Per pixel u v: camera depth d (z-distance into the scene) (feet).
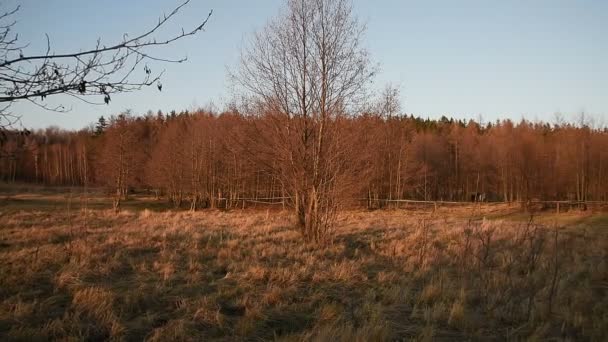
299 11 42.47
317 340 16.30
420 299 22.65
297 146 42.57
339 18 42.63
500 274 26.94
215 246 36.01
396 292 23.34
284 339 16.93
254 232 44.98
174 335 17.12
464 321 19.45
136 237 38.60
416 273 27.89
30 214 62.64
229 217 67.92
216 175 130.31
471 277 26.08
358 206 103.65
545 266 28.89
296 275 26.25
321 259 32.48
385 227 55.67
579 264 30.53
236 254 32.24
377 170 106.11
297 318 20.11
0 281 23.04
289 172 44.50
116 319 18.13
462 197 171.73
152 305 20.74
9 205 89.97
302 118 42.65
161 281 24.52
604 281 27.45
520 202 119.55
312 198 39.93
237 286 23.68
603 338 17.92
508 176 146.51
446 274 27.58
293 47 42.88
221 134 114.32
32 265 26.35
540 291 23.59
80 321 18.12
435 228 52.54
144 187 172.24
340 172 40.91
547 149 137.28
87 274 24.97
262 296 22.45
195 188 126.52
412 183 152.76
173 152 136.67
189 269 27.40
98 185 141.69
